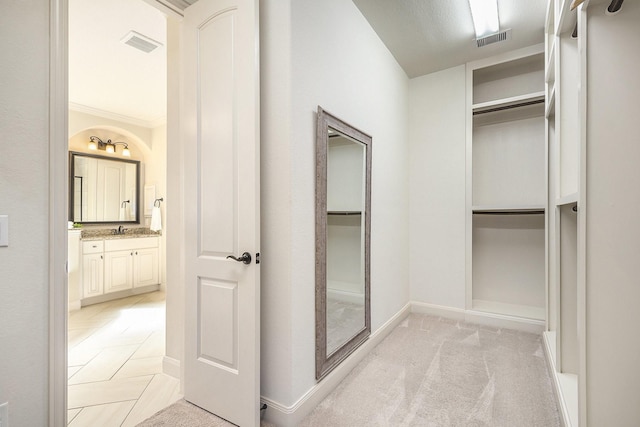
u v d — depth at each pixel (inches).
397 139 121.5
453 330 113.0
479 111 126.0
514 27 100.7
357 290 91.0
